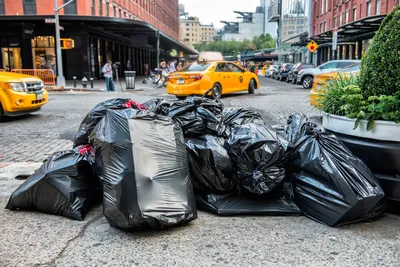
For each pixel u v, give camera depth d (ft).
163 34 113.60
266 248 9.72
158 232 10.55
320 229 10.78
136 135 10.64
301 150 11.79
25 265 8.94
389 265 8.91
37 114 34.78
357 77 14.42
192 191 11.21
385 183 11.53
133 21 87.71
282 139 12.29
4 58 94.32
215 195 12.23
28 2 99.50
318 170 11.16
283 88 74.18
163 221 10.00
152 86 80.79
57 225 11.15
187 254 9.42
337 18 127.24
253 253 9.46
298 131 13.23
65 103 44.01
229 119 14.88
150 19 188.85
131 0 150.51
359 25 74.38
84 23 88.53
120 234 10.48
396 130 11.33
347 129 12.55
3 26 91.20
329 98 13.99
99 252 9.53
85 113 35.50
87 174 12.24
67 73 94.17
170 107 13.76
